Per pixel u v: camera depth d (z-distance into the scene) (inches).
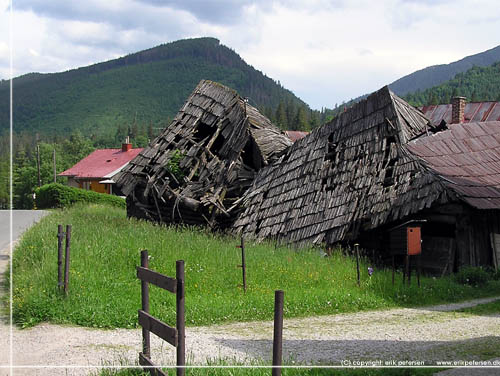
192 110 1129.4
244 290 506.0
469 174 732.7
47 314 407.2
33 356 320.8
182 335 244.5
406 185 711.7
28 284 464.8
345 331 393.7
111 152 2694.4
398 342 359.9
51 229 672.4
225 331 388.8
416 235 577.6
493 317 447.8
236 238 851.4
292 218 818.2
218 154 1036.5
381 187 737.6
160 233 676.1
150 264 541.6
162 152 1095.6
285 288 525.3
